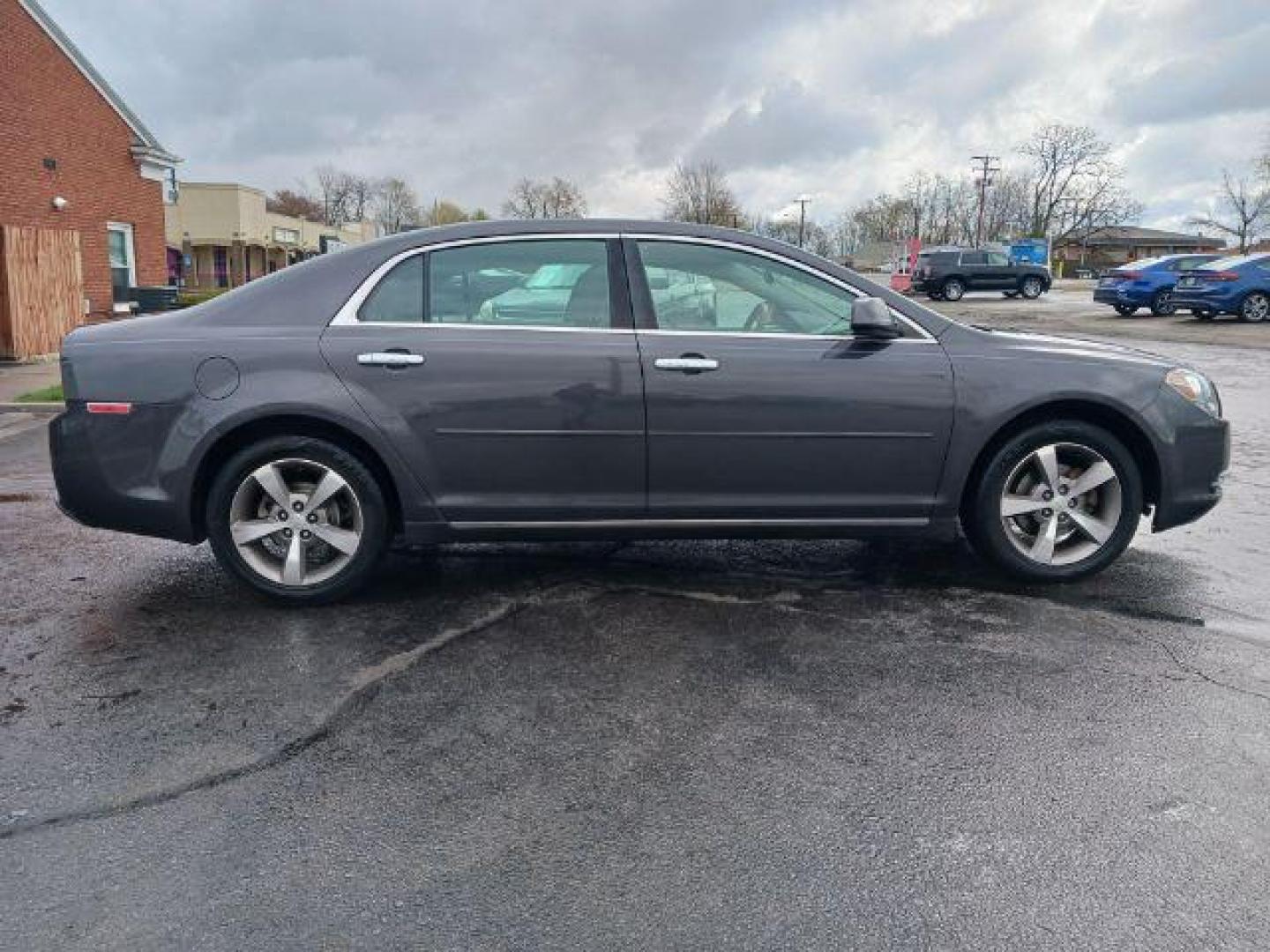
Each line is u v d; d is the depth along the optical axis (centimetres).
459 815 255
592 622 391
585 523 405
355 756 285
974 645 367
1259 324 2075
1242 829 248
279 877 229
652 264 403
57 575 456
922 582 441
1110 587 435
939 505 415
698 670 345
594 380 390
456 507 398
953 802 261
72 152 1680
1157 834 246
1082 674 341
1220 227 7919
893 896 223
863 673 342
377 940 208
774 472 403
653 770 277
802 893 224
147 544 510
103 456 387
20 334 1415
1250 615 399
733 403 394
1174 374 425
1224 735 297
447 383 387
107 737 296
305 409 382
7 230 1387
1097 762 281
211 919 214
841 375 398
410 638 375
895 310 410
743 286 406
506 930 211
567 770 277
